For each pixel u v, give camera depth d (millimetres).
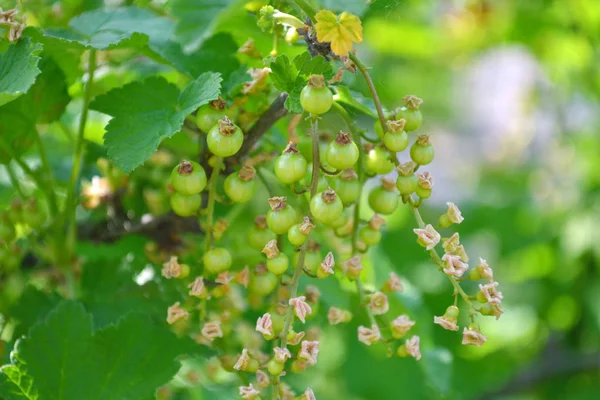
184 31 410
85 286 435
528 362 879
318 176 369
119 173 450
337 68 389
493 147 1172
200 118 380
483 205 907
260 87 391
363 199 570
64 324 398
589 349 846
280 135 454
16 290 427
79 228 454
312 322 480
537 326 885
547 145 976
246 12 423
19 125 420
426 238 369
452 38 1009
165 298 429
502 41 981
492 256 892
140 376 400
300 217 406
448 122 1461
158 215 444
